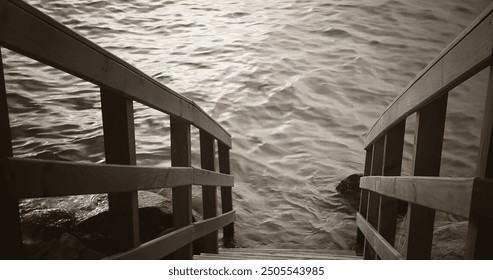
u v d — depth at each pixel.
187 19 16.77
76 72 1.40
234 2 18.75
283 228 5.70
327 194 6.77
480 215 1.12
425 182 1.55
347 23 16.36
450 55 1.42
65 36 1.35
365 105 10.88
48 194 1.24
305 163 7.94
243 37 14.88
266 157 8.15
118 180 1.66
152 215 3.94
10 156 1.12
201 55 13.41
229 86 11.23
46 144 7.50
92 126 8.34
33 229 3.49
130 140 1.82
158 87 2.17
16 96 9.63
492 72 1.14
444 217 5.40
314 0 18.72
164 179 2.25
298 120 9.82
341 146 8.80
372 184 3.19
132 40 14.72
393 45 14.87
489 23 1.12
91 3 17.72
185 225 2.76
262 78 11.74
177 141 2.84
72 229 3.47
